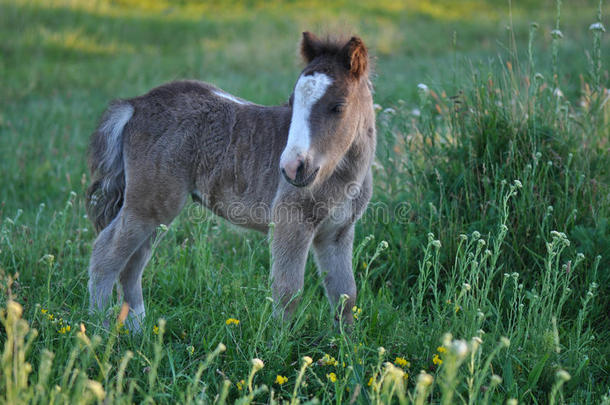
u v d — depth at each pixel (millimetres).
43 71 15062
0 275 5164
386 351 4238
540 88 6574
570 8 24109
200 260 5742
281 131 5047
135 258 5645
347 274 5137
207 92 5492
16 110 12055
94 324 4520
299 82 4387
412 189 6426
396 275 5801
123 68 15883
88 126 10992
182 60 17062
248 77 15523
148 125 5312
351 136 4555
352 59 4430
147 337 4406
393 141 6691
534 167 5656
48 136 10250
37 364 4137
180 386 4125
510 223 5648
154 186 5254
